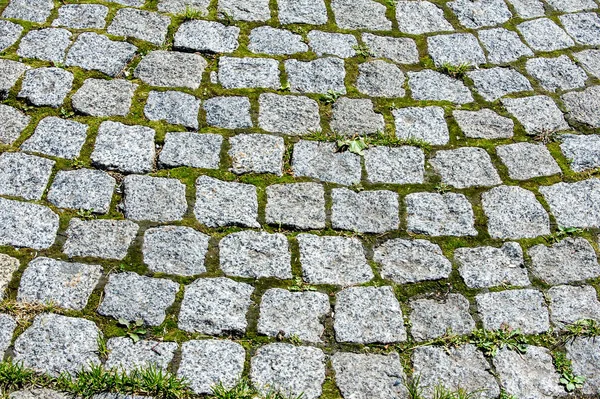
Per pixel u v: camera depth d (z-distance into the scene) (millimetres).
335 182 1687
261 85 1826
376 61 1899
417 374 1474
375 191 1680
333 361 1477
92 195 1621
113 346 1463
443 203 1674
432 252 1608
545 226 1658
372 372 1470
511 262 1606
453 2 2064
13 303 1486
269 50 1896
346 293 1549
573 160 1760
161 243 1574
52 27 1879
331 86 1840
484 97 1856
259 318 1510
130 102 1763
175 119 1745
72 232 1572
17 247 1546
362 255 1597
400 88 1854
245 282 1546
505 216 1665
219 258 1569
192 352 1468
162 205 1620
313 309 1526
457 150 1756
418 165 1726
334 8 2012
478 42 1969
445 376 1475
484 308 1550
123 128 1718
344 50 1914
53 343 1456
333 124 1774
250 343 1485
